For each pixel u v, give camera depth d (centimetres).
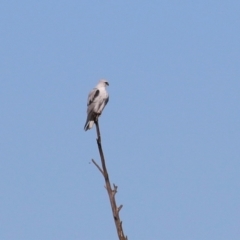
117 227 1533
